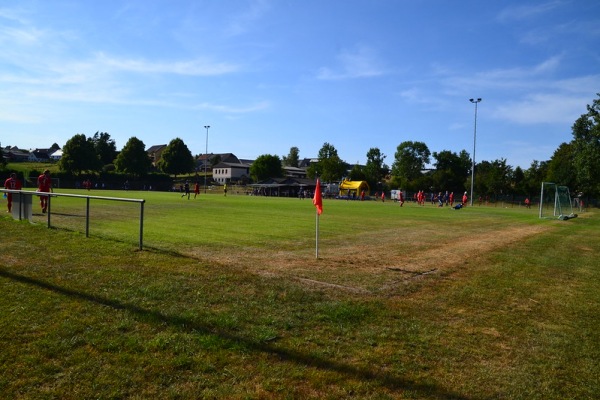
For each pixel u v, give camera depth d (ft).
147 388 13.93
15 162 425.69
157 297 22.49
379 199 286.66
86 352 16.12
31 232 40.24
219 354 16.39
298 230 59.00
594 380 15.96
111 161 420.77
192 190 287.89
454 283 29.71
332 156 406.41
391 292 26.45
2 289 22.38
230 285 25.41
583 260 42.65
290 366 15.81
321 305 22.91
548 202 171.53
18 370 14.64
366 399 13.83
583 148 165.48
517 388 15.08
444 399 14.11
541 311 24.34
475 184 289.33
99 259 30.22
